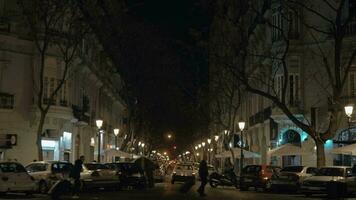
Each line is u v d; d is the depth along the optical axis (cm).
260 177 3553
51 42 3609
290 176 3341
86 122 4969
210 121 6575
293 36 4275
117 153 5069
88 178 3148
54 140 4219
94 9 3969
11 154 3909
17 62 3941
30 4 3500
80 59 4584
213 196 2877
